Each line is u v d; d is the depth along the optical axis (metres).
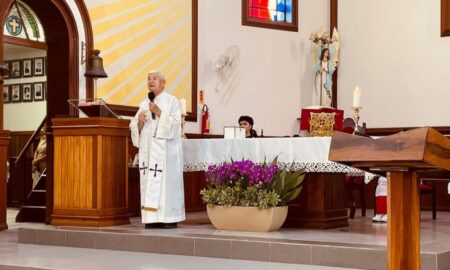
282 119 11.66
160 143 6.63
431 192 8.46
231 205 6.33
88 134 6.75
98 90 8.97
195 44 10.55
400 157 1.81
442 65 11.03
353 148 1.89
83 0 8.80
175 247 5.92
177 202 6.71
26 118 13.32
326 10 12.02
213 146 6.85
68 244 6.50
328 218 6.62
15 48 13.43
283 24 11.72
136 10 9.56
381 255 5.01
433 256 4.77
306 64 11.91
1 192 7.96
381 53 11.56
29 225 8.48
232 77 11.14
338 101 11.92
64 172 6.88
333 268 5.12
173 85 10.16
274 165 6.32
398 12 11.42
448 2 10.98
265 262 5.45
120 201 6.98
